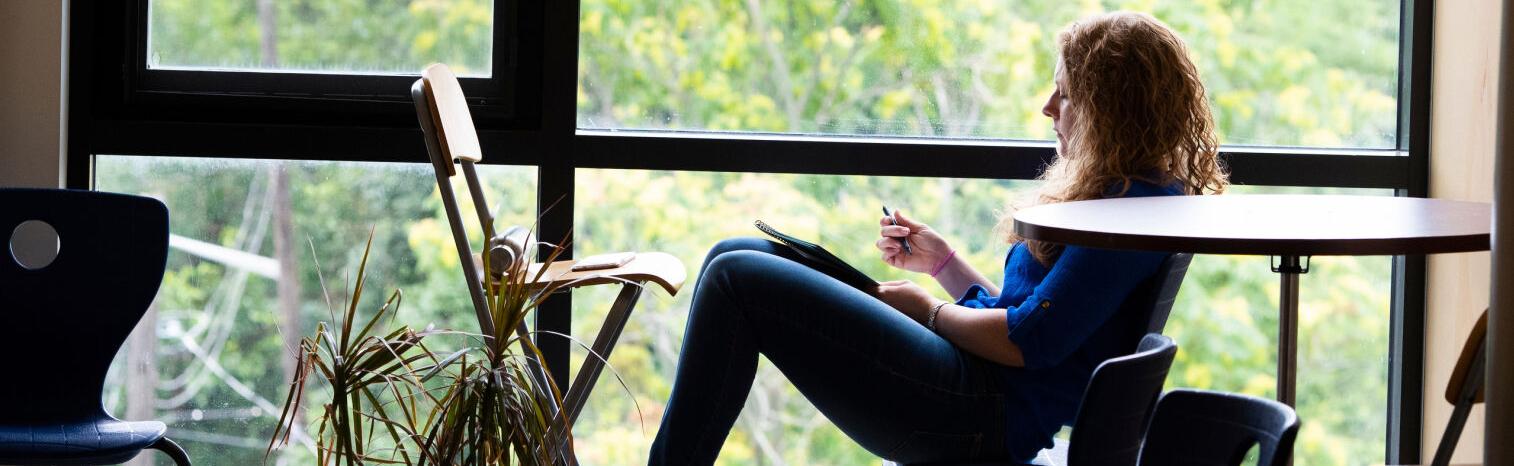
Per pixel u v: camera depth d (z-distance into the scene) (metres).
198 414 2.78
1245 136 2.75
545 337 2.72
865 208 2.73
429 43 2.69
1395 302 2.78
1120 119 1.94
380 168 2.72
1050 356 1.76
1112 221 1.54
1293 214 1.65
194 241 2.72
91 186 2.65
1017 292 1.90
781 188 2.72
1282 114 2.75
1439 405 2.68
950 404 1.78
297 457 2.79
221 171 2.71
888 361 1.77
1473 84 2.53
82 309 2.24
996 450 1.80
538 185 2.71
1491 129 2.47
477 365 1.79
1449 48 2.62
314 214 2.73
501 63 2.68
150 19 2.66
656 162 2.68
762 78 2.73
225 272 2.74
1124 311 1.83
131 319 2.26
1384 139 2.74
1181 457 1.13
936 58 2.73
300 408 2.78
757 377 2.85
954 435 1.79
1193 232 1.42
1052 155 2.68
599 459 2.81
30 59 2.56
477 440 1.76
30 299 2.23
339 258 2.74
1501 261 1.10
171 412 2.77
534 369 2.01
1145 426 1.49
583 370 2.04
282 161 2.71
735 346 1.79
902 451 1.83
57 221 2.25
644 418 2.81
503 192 2.72
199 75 2.66
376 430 2.63
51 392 2.21
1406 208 1.75
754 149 2.68
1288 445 0.95
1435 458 1.51
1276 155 2.69
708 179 2.71
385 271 2.74
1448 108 2.62
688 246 2.73
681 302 2.77
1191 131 1.97
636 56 2.71
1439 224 1.52
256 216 2.72
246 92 2.67
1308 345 2.82
